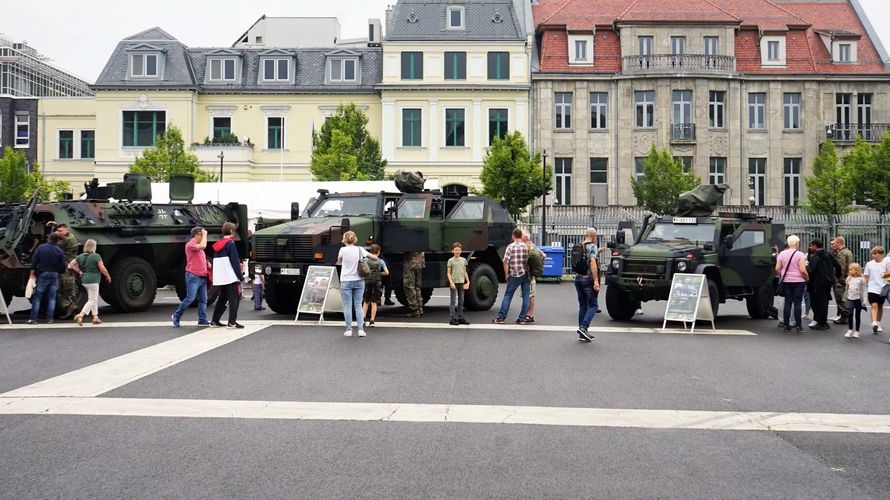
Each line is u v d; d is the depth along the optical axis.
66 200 16.97
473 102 44.69
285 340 12.59
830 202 37.25
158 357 10.73
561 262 32.38
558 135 44.69
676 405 8.02
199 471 5.64
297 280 15.76
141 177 19.56
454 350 11.69
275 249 16.03
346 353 11.26
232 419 7.21
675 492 5.28
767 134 44.72
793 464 5.99
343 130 40.34
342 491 5.21
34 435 6.62
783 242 18.58
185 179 21.30
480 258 18.94
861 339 13.89
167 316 16.41
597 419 7.36
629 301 16.55
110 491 5.20
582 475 5.62
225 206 20.42
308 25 54.31
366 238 16.16
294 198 27.81
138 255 17.88
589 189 44.59
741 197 44.34
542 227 35.75
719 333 14.57
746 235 16.97
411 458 6.00
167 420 7.16
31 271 15.23
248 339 12.69
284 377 9.30
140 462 5.85
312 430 6.84
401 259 17.19
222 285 14.16
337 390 8.56
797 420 7.45
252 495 5.12
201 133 45.91
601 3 47.72
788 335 14.46
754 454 6.26
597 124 44.91
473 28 45.03
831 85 44.84
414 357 10.95
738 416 7.57
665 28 44.72
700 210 17.61
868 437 6.86
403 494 5.16
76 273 16.00
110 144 45.19
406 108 45.00
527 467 5.80
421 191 17.95
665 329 15.01
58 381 8.97
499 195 36.97
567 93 44.97
